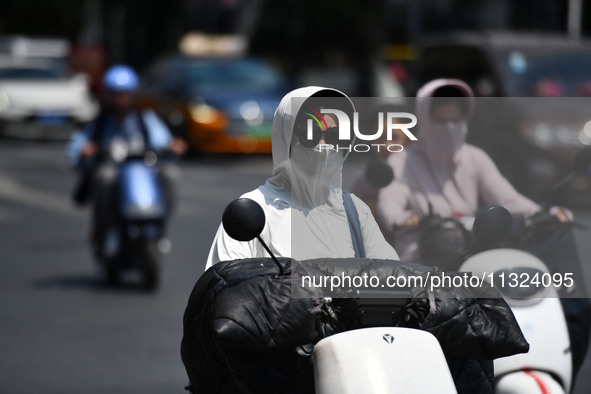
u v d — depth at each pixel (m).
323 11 85.69
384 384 8.51
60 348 21.89
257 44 91.50
